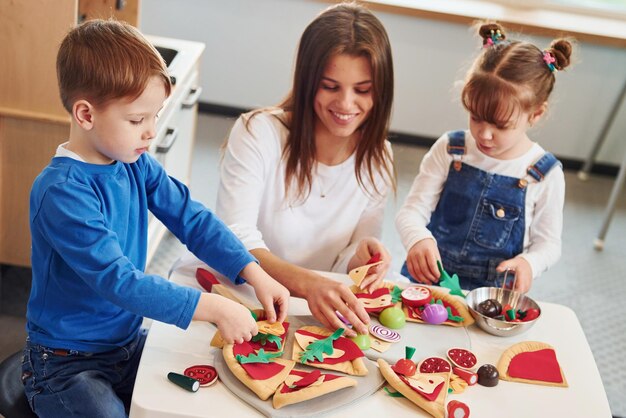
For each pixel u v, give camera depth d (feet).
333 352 3.69
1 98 5.96
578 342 4.12
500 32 5.52
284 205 5.10
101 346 3.99
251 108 11.59
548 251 5.53
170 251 8.17
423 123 11.52
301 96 4.74
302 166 4.92
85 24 3.62
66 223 3.53
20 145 6.14
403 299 4.21
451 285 4.56
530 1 11.21
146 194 4.16
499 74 5.15
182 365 3.55
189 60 7.34
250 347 3.65
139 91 3.49
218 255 4.12
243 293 4.15
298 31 11.05
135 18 6.97
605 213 9.65
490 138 5.31
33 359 3.98
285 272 4.31
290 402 3.33
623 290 8.78
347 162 5.06
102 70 3.44
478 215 5.74
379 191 5.29
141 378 3.43
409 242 5.34
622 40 10.59
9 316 6.73
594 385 3.81
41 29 5.76
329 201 5.15
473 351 3.94
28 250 6.50
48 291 3.85
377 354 3.79
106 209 3.77
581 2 11.21
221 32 11.14
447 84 11.25
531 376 3.78
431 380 3.60
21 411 3.94
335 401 3.41
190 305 3.56
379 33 4.58
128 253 4.03
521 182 5.65
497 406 3.57
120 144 3.58
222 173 5.05
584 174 11.37
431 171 5.89
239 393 3.39
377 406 3.46
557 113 11.27
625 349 7.73
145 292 3.53
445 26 10.86
